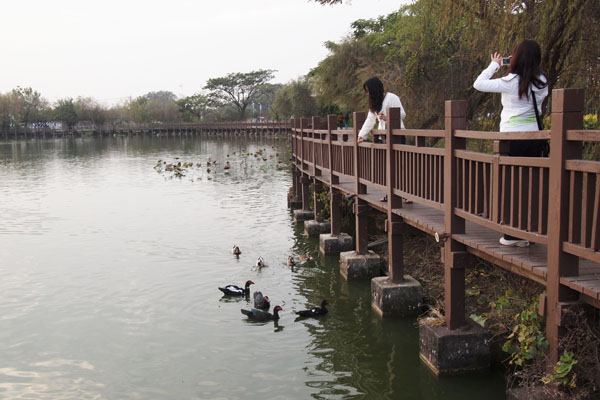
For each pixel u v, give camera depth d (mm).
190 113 104375
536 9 7438
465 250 5414
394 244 7629
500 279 7711
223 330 7438
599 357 3865
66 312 8188
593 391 3875
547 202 3971
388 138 7074
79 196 20109
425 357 6020
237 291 8750
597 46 7219
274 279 9656
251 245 12102
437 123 14961
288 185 22172
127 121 103750
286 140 58250
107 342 7102
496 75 8812
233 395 5711
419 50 14047
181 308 8281
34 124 98438
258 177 25125
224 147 51625
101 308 8328
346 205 13883
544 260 4223
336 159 10703
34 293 9078
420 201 6090
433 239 10633
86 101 98688
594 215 3416
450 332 5691
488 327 6426
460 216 5211
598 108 7336
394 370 6180
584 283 3607
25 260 11141
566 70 7672
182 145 57375
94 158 39875
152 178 25641
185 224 14555
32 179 26000
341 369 6246
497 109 9742
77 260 11094
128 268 10438
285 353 6711
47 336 7324
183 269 10305
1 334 7410
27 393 5832
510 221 4391
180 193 20375
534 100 4680
